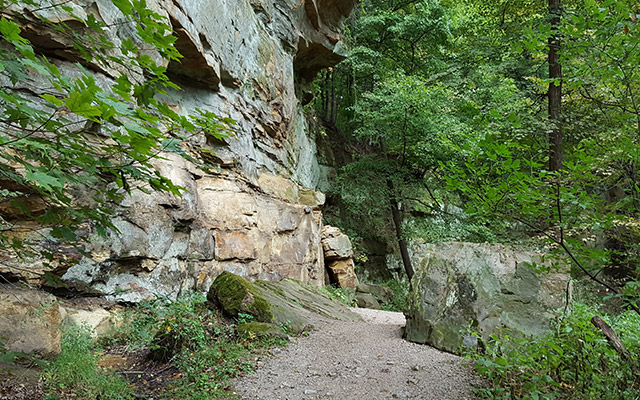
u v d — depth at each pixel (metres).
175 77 8.74
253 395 4.40
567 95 12.55
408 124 16.38
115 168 2.16
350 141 22.38
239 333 6.16
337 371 5.18
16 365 4.06
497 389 3.89
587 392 3.79
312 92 18.00
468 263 6.65
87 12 5.75
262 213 10.84
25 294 4.57
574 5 12.52
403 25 19.77
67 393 3.98
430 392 4.46
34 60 1.82
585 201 3.13
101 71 6.12
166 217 7.38
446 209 19.84
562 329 4.50
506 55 14.88
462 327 6.11
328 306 9.71
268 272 10.70
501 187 3.27
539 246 8.84
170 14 7.18
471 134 13.11
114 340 5.77
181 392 4.35
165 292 7.19
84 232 5.90
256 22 11.41
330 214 19.33
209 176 9.11
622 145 3.58
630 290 3.29
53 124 1.89
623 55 3.64
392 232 20.64
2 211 4.82
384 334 7.12
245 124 10.73
